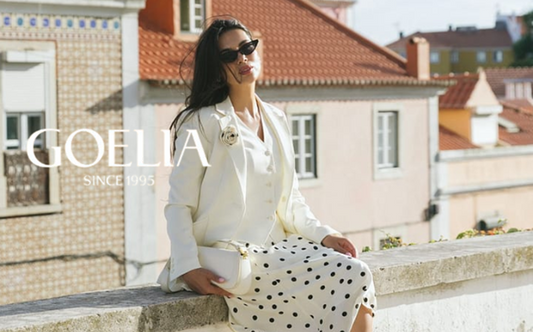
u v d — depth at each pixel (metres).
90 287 20.22
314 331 4.27
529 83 63.69
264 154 4.38
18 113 19.33
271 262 4.29
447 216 28.83
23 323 3.84
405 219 27.59
